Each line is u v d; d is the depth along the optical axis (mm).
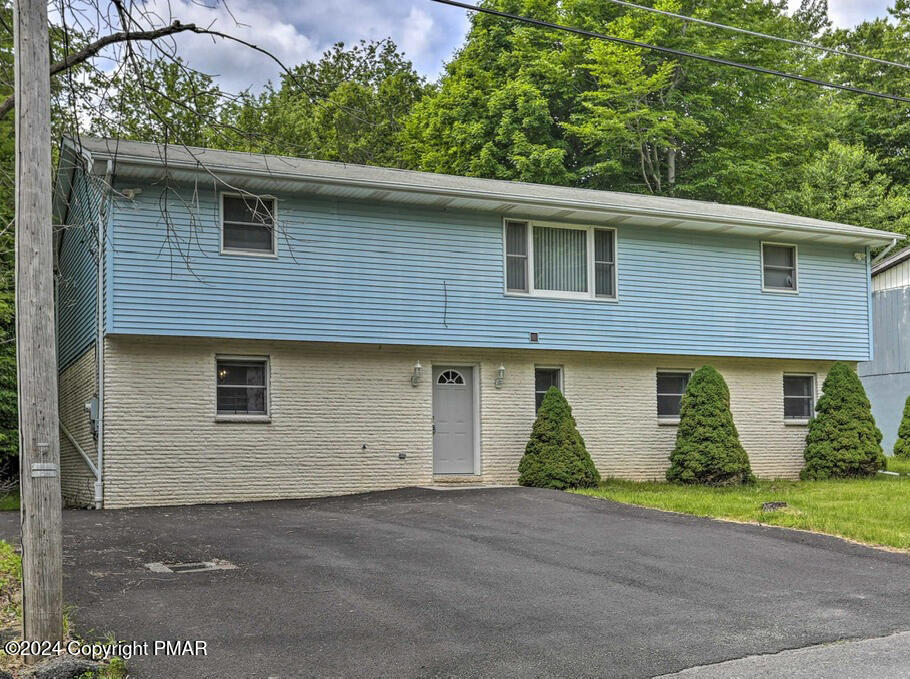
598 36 13156
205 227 15883
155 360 15789
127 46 9367
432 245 17703
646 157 33000
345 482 17047
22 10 6699
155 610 7867
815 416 20891
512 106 31453
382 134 33406
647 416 19828
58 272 21719
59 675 6172
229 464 16188
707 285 20172
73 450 18453
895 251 34250
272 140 11453
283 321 16344
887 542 11219
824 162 35844
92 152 14086
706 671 6641
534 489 16406
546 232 18906
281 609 7973
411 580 9141
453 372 18453
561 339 18672
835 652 7098
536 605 8289
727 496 15289
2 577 8773
